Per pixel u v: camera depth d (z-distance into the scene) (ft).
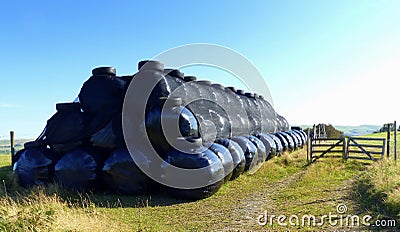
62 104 30.55
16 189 27.58
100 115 29.07
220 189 27.89
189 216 20.47
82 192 26.35
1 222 14.56
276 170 37.70
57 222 15.89
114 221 19.08
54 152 29.63
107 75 30.68
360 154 47.75
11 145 35.78
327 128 102.06
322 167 37.24
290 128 84.53
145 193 26.45
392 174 26.09
